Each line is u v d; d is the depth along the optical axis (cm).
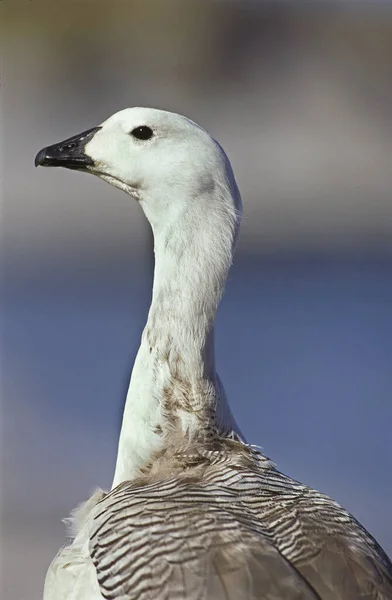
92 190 2678
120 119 807
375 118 3253
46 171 2694
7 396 1716
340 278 2427
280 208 2862
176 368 764
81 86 3183
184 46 3341
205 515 657
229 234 773
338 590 625
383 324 2061
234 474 711
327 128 3198
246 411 1684
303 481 1477
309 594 612
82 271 2470
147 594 620
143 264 2298
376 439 1605
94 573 666
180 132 784
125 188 810
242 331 2034
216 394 767
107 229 2642
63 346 1917
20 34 3152
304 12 3475
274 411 1680
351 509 1416
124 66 3250
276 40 3453
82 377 1773
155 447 755
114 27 3225
